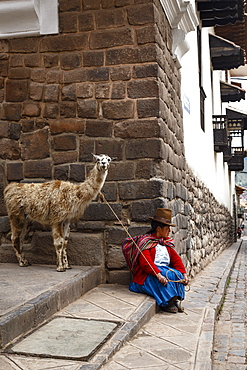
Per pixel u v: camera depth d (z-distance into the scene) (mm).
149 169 5547
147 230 5496
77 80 5836
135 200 5566
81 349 3264
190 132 9031
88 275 5086
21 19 5867
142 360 3270
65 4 5883
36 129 5918
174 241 6215
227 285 8094
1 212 5949
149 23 5645
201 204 10438
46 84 5914
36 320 3771
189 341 3785
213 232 13266
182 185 7250
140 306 4488
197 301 5641
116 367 3109
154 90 5598
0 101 5988
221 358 3875
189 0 6293
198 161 10305
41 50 5945
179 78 7484
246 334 4688
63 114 5855
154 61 5629
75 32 5855
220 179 17391
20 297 3967
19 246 5578
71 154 5809
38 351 3203
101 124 5738
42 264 5742
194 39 10156
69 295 4496
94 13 5812
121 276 5547
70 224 5738
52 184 5223
